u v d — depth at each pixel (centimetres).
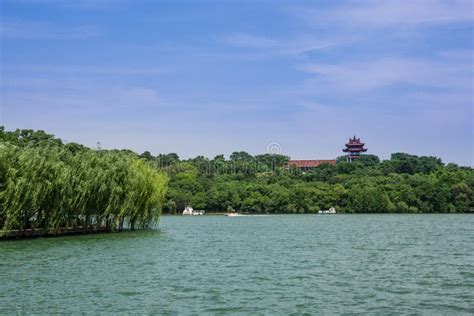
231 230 12156
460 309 3409
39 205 8181
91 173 9169
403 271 5069
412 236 10006
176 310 3341
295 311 3334
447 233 10856
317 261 5878
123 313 3250
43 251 6656
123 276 4653
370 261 5884
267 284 4291
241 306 3466
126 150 11250
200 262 5734
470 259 6072
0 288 4009
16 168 7869
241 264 5581
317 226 13912
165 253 6625
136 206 10062
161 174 10906
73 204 8812
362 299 3700
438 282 4412
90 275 4697
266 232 11431
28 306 3403
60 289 3988
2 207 7719
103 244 7725
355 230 12081
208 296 3784
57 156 8838
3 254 6303
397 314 3272
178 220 18312
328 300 3662
